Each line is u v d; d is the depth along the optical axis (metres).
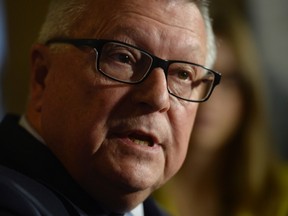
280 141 8.70
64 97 3.27
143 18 3.20
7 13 6.92
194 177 6.11
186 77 3.37
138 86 3.17
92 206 3.33
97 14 3.26
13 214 2.75
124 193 3.28
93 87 3.18
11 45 6.95
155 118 3.20
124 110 3.17
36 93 3.51
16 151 3.36
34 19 6.94
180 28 3.26
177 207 6.02
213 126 5.94
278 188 6.20
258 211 6.16
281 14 8.59
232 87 5.96
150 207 3.88
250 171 6.17
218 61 5.89
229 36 5.92
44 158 3.32
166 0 3.27
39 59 3.49
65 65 3.29
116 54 3.19
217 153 6.10
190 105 3.43
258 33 8.46
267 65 8.60
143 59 3.20
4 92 6.95
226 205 6.17
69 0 3.38
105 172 3.19
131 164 3.18
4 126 3.52
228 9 6.03
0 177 2.93
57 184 3.29
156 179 3.28
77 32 3.29
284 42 8.57
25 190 3.02
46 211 2.96
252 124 6.11
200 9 3.45
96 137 3.17
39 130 3.46
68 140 3.26
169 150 3.34
